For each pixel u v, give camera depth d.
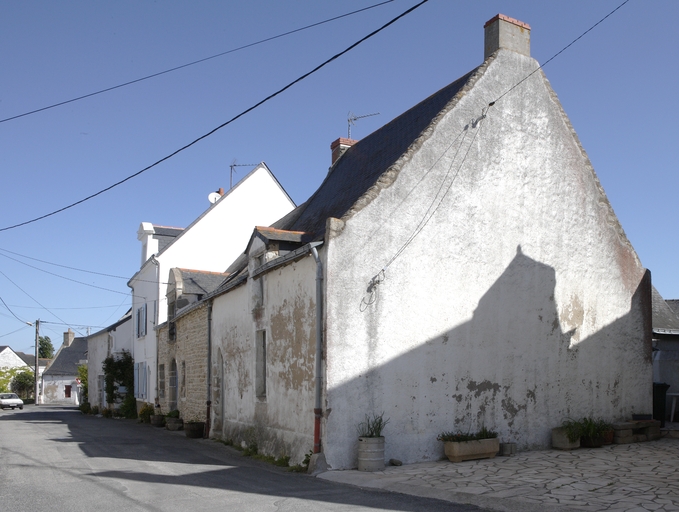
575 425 11.52
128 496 7.34
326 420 9.56
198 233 24.23
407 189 10.72
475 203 11.45
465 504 6.81
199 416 16.73
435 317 10.72
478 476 8.45
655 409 14.23
